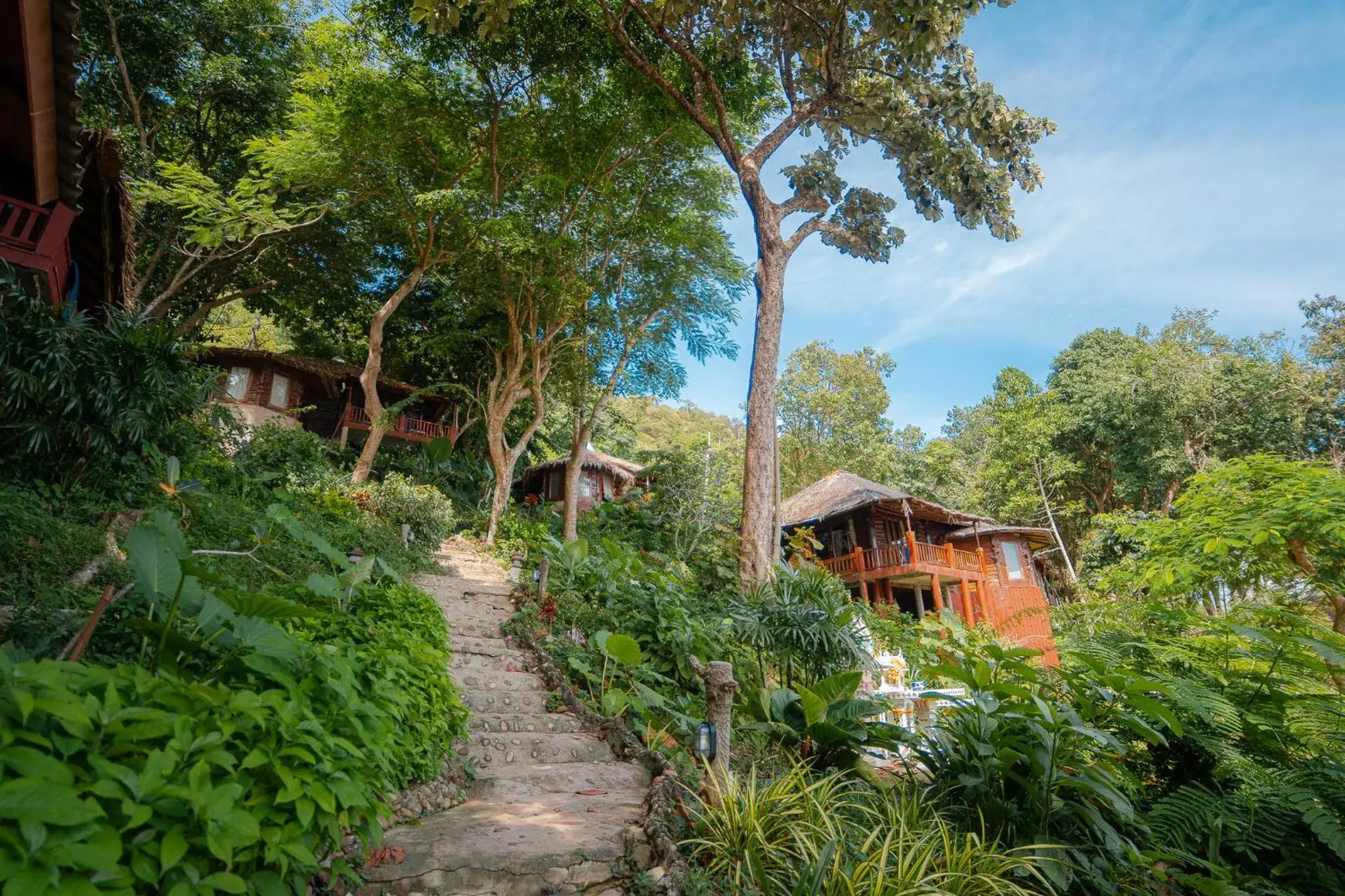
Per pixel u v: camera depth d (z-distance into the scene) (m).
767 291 13.00
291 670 2.86
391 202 16.30
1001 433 27.80
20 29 5.96
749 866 3.44
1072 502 28.55
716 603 9.72
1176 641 5.73
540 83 14.41
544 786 4.62
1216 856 4.31
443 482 20.30
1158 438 26.55
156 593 2.82
